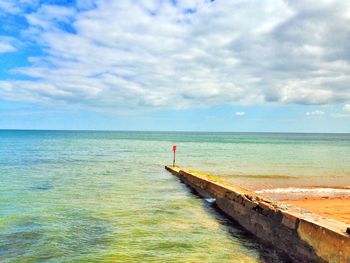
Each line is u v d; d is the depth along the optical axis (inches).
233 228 508.7
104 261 374.6
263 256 397.4
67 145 3142.2
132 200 697.0
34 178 983.0
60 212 579.8
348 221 526.9
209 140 5064.0
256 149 2827.3
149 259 382.0
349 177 1110.4
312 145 3752.5
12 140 4168.3
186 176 926.4
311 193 804.6
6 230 475.2
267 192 809.5
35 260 374.6
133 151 2438.5
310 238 348.5
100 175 1083.9
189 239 453.7
